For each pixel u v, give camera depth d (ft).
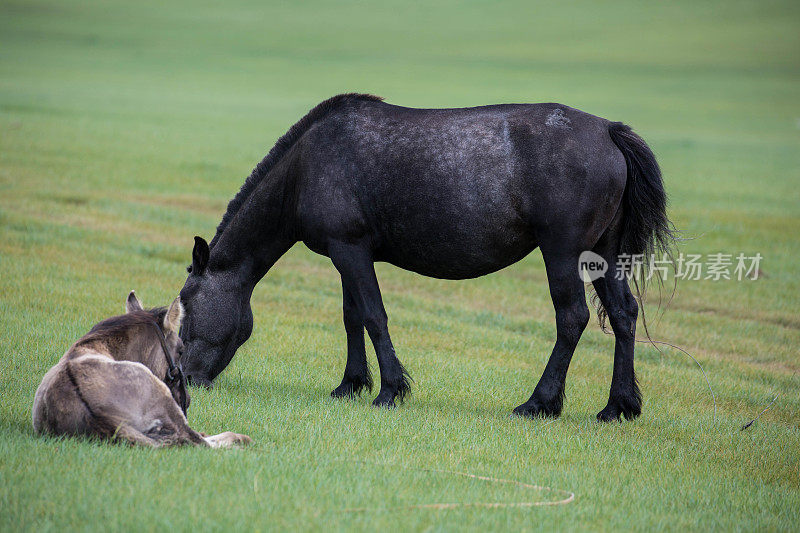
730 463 53.31
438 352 82.07
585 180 56.49
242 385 63.72
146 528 32.63
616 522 38.96
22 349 65.05
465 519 36.99
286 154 61.67
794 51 604.08
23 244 111.14
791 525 41.50
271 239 62.85
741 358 89.04
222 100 349.61
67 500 34.63
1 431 43.09
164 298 91.04
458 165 57.11
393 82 433.48
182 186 170.60
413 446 49.24
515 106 59.06
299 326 88.02
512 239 58.23
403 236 59.06
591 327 98.27
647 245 59.72
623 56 597.52
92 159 189.06
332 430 50.72
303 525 34.17
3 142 197.77
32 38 557.33
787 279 121.70
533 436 53.47
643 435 57.72
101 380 41.29
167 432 41.83
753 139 305.94
